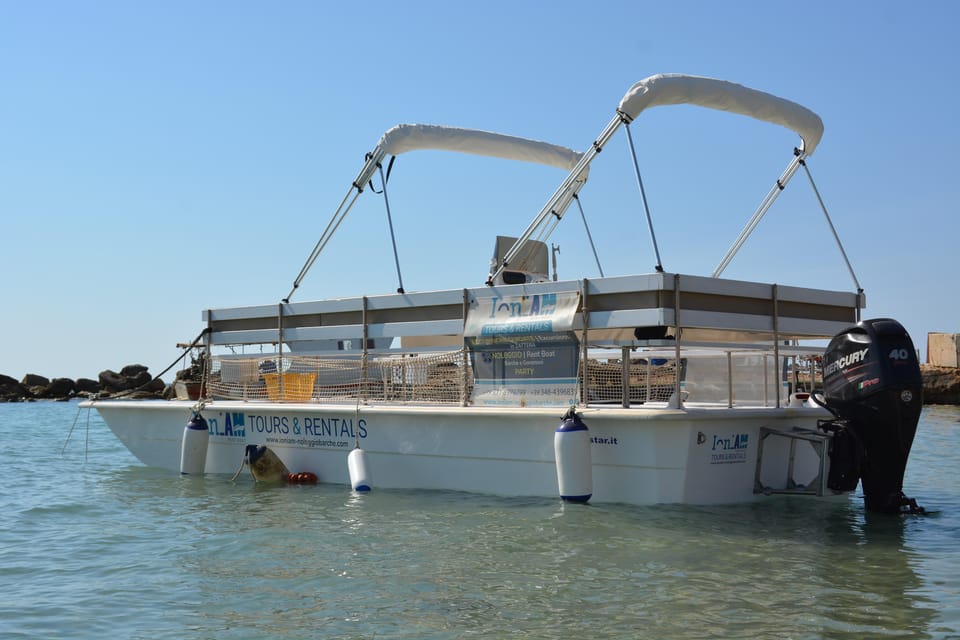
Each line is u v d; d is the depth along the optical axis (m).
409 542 6.50
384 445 9.21
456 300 8.84
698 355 9.59
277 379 10.60
